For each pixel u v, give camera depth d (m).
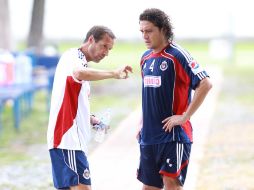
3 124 47.69
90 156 34.59
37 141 40.84
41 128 45.81
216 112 52.91
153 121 19.89
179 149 19.69
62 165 19.09
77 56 19.41
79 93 19.20
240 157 34.66
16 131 44.06
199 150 35.75
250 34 192.75
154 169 20.39
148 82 19.80
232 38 130.00
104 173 30.52
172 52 19.34
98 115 21.23
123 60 120.56
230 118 49.34
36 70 55.31
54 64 60.19
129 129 43.97
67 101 19.12
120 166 32.03
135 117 50.06
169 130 19.61
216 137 41.09
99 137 21.12
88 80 18.89
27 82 50.75
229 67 109.75
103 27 19.61
